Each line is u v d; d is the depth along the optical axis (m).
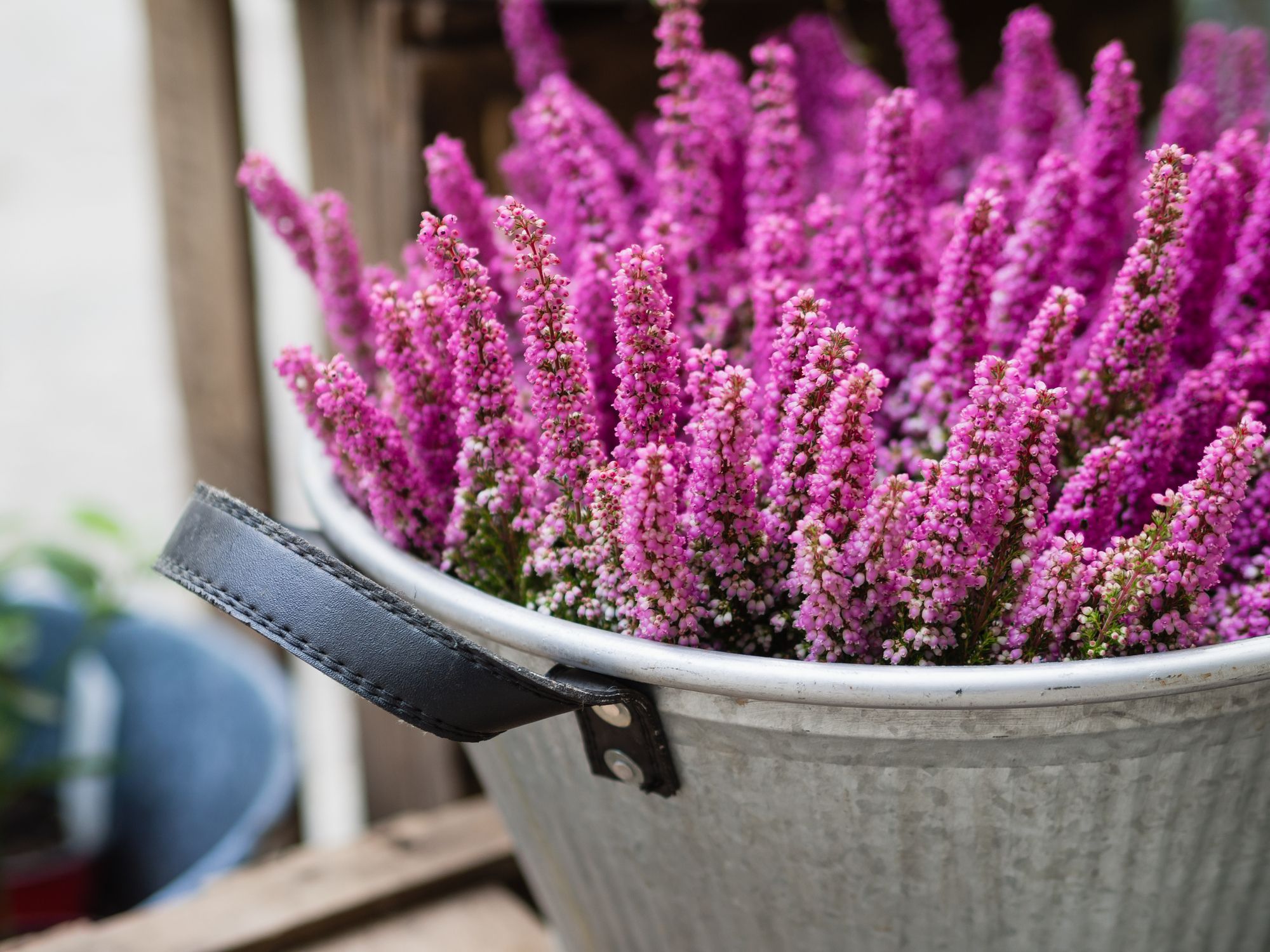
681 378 0.69
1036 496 0.58
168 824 1.35
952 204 0.75
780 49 0.72
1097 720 0.58
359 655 0.59
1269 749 0.61
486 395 0.63
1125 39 1.25
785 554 0.61
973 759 0.59
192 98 1.20
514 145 1.01
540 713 0.59
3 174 3.36
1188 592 0.58
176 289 1.29
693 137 0.74
